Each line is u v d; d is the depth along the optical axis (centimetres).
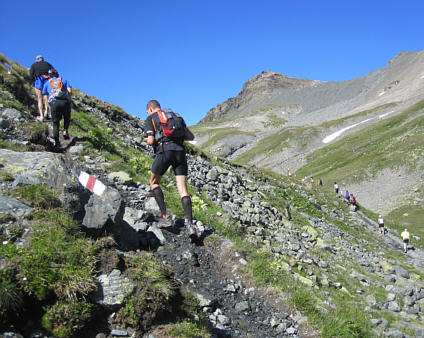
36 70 1116
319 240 1499
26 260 375
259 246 931
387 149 10556
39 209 471
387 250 2562
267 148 18638
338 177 9612
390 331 793
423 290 1237
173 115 577
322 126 19462
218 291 606
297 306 640
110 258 447
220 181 1590
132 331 407
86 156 966
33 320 355
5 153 564
